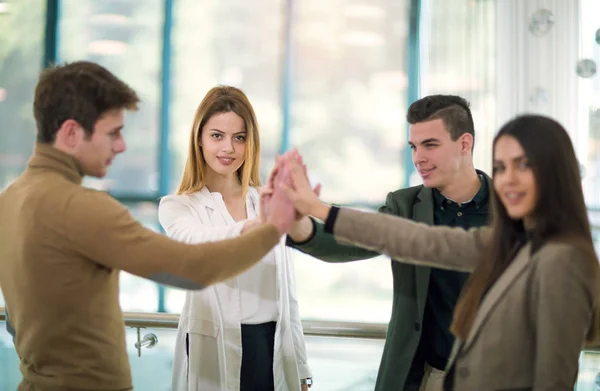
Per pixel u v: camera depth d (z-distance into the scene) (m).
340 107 6.93
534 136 1.28
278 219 1.60
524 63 5.83
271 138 6.88
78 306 1.41
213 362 1.96
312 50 6.88
